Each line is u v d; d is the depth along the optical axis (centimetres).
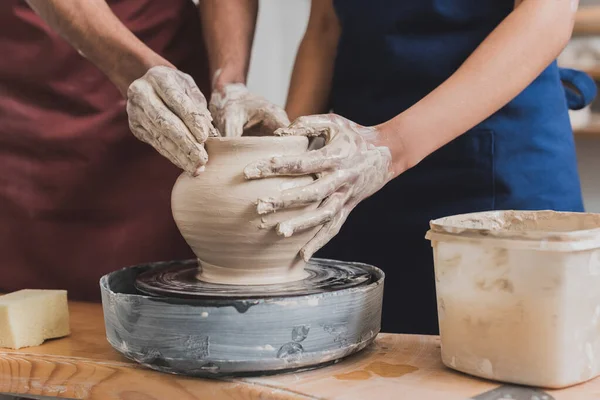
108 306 83
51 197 137
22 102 136
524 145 131
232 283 88
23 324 93
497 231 73
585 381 75
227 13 140
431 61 131
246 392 74
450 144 133
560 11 107
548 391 73
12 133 136
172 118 89
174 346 76
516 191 132
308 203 84
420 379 78
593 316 74
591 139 294
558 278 71
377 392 73
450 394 72
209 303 75
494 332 75
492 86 102
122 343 81
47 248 139
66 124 135
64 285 141
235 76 128
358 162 90
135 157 137
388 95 138
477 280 76
